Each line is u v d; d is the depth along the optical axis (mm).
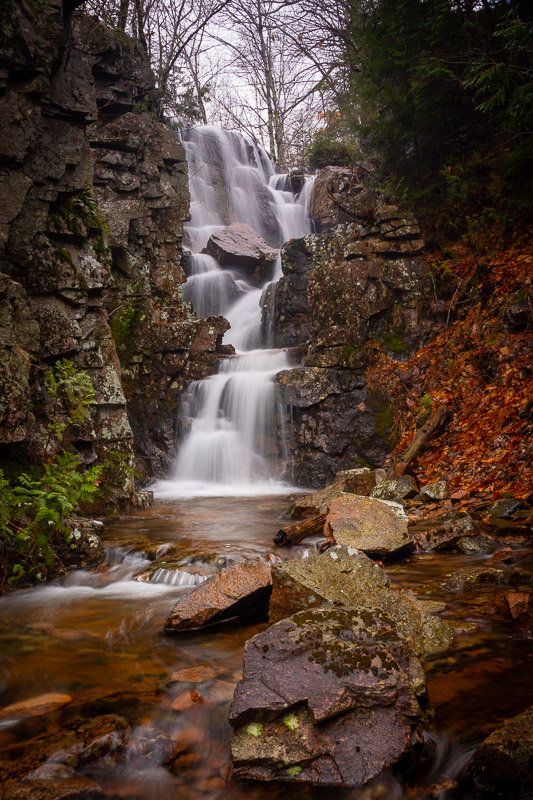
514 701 2365
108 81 10586
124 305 9938
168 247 11273
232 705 2203
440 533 4852
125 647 3209
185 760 2174
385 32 9414
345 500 5180
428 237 9633
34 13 5539
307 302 11344
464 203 9445
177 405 9727
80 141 6406
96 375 6680
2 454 5180
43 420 5898
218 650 3143
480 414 7148
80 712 2486
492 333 7770
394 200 9781
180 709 2494
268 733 2146
